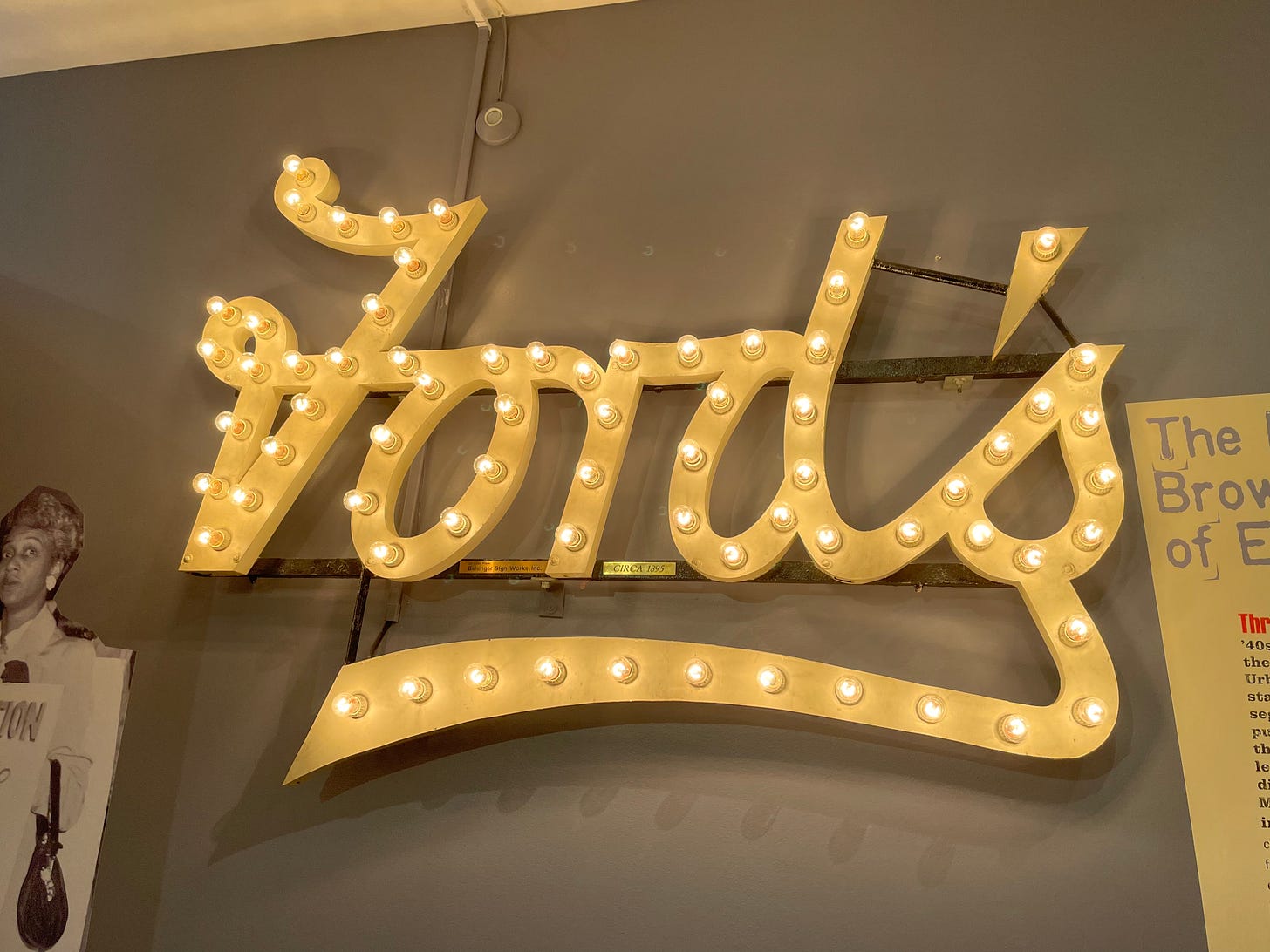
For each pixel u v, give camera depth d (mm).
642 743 1949
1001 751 1754
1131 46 2168
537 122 2500
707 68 2430
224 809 2102
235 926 2014
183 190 2688
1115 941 1653
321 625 2188
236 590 2264
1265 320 1928
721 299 2230
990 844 1743
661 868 1863
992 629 1866
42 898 2119
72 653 2305
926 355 2062
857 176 2236
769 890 1806
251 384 2299
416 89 2617
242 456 2240
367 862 1994
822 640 1928
